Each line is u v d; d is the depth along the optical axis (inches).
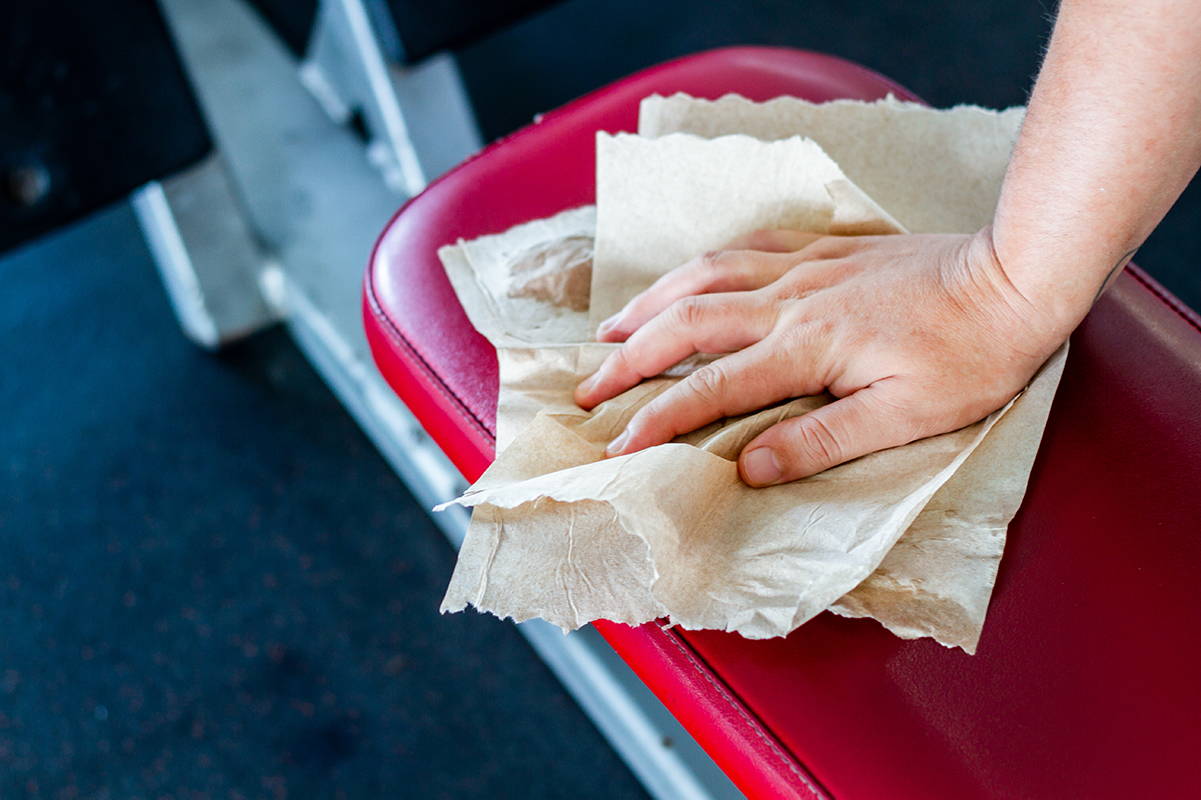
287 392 59.4
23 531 55.3
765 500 31.3
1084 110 29.1
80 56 45.1
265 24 64.9
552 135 38.7
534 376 34.3
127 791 47.8
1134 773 29.2
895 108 36.7
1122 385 32.9
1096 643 30.2
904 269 32.5
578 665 46.7
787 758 29.8
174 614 52.1
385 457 56.6
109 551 54.4
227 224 57.9
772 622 29.4
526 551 30.9
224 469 56.7
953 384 31.5
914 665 30.1
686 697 30.7
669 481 30.2
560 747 47.3
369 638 50.5
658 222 35.7
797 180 35.0
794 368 32.3
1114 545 31.1
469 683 48.9
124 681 50.2
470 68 69.2
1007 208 30.7
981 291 31.5
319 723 48.6
